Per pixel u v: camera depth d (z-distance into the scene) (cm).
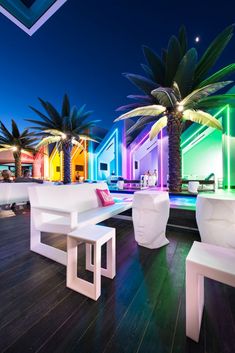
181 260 220
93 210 301
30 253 235
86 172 1177
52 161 1546
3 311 135
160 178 830
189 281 116
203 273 112
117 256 230
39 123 877
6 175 715
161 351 106
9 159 1617
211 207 219
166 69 483
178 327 122
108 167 1166
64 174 921
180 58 464
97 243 151
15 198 540
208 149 891
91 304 143
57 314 132
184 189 634
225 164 712
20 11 430
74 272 168
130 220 393
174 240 286
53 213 213
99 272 152
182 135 830
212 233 217
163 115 555
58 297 151
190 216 327
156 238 255
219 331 120
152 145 1085
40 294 155
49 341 111
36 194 237
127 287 166
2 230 331
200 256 124
